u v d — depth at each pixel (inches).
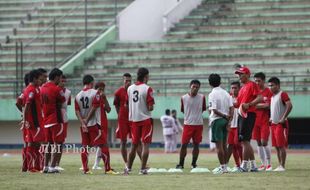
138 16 5836.6
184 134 2886.3
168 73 5334.6
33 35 5994.1
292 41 5492.1
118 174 2539.4
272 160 3464.6
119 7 6146.7
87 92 2559.1
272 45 5442.9
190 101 2883.9
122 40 5826.8
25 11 6284.5
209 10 5930.1
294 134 4884.4
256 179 2252.7
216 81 2593.5
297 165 3070.9
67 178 2340.1
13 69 5629.9
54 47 5541.3
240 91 2603.3
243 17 5792.3
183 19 5895.7
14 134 5187.0
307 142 4869.6
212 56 5423.2
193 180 2236.7
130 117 2524.6
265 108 2773.1
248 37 5605.3
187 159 3666.3
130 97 2519.7
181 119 4936.0
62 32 5930.1
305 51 5364.2
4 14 6294.3
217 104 2568.9
